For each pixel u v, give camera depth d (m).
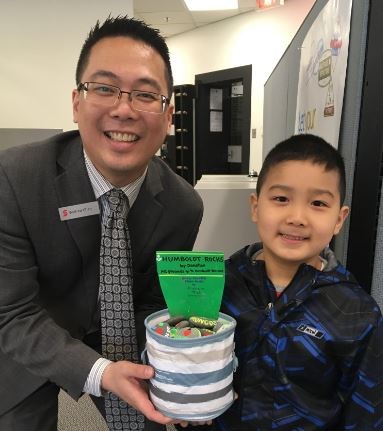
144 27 0.79
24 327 0.79
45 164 0.87
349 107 0.90
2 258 0.81
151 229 0.97
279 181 0.73
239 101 5.25
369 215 0.84
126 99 0.77
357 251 0.88
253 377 0.73
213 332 0.61
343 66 0.93
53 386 1.02
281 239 0.73
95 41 0.79
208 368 0.59
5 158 0.85
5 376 0.94
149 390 0.67
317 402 0.71
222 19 4.94
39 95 3.57
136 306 1.11
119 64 0.76
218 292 0.64
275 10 4.34
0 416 0.96
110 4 3.47
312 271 0.73
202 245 1.65
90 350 0.78
